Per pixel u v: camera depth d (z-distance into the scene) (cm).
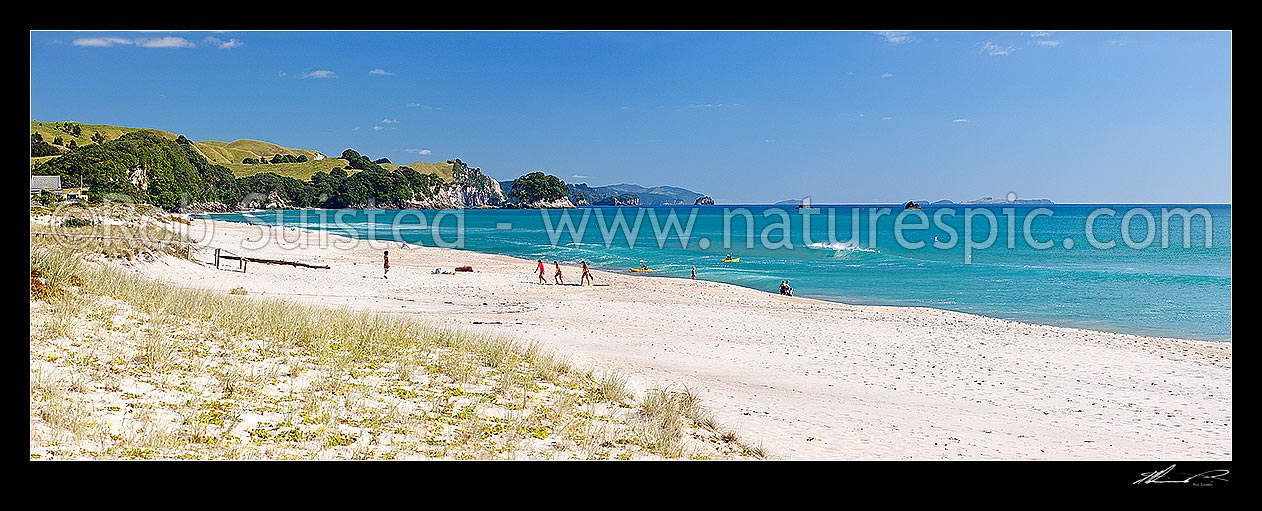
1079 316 2598
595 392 933
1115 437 968
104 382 709
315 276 2909
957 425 995
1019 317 2572
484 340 1175
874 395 1192
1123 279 3862
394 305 2172
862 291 3391
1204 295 3169
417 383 872
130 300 1070
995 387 1297
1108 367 1503
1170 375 1434
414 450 652
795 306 2583
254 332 1022
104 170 10612
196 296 1191
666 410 859
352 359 952
